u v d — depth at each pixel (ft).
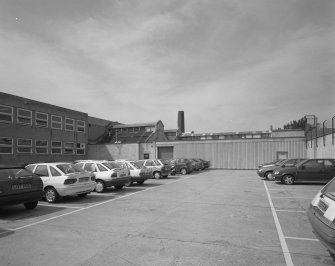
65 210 32.63
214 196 42.37
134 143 130.31
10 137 89.92
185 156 124.26
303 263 16.97
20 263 17.28
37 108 100.63
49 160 104.83
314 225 17.22
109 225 25.68
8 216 29.71
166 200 38.96
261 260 17.42
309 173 57.21
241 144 116.78
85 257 18.08
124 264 16.94
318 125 79.51
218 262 17.12
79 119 122.42
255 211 31.45
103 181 46.91
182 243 20.61
